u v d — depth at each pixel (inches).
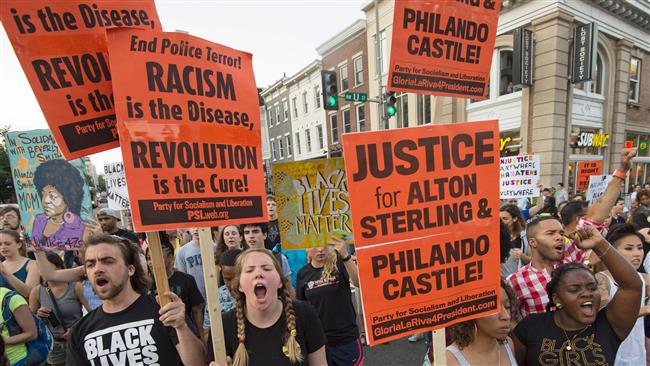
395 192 60.8
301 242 111.6
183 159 61.6
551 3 410.6
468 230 64.9
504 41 467.2
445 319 63.1
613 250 63.9
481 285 65.6
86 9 59.1
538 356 68.3
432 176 62.8
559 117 428.1
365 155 59.4
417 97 591.2
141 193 57.9
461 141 64.4
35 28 55.7
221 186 65.2
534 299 89.8
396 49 63.0
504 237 99.5
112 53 56.0
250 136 69.4
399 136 60.9
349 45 730.8
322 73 307.7
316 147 914.1
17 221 181.0
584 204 124.6
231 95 67.3
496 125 66.1
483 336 67.2
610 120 506.0
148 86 58.6
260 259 69.2
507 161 218.8
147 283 77.0
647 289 89.4
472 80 71.1
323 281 111.8
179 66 61.4
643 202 245.4
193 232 138.5
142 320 69.8
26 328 100.1
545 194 366.3
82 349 68.1
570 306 64.8
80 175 112.7
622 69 502.9
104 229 169.5
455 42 68.2
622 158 93.5
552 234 90.0
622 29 494.3
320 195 112.7
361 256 59.0
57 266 122.1
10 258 139.1
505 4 456.1
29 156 109.3
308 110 931.3
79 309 120.0
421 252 62.1
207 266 63.5
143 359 67.7
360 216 59.1
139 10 63.5
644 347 83.9
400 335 60.6
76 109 59.0
